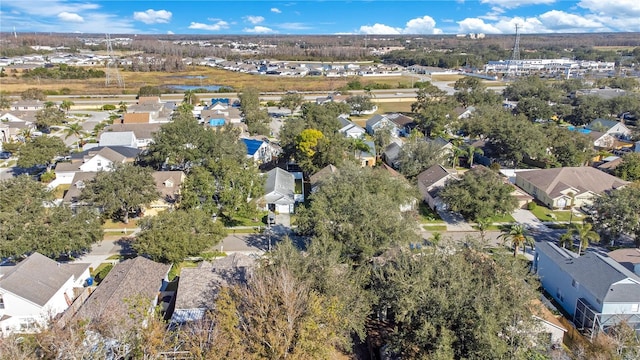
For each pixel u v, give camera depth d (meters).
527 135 75.94
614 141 92.44
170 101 147.12
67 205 48.31
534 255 45.09
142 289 36.22
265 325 26.47
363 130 99.31
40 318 32.59
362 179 50.75
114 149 76.94
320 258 33.34
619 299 34.31
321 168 70.69
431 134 99.44
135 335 25.73
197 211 46.22
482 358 26.64
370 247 37.03
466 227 56.28
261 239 52.47
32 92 140.12
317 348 26.42
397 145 82.31
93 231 45.62
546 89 141.00
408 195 54.16
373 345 33.22
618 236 49.16
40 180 70.25
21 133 96.50
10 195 45.22
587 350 29.62
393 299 30.91
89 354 24.55
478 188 53.66
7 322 34.03
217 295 31.62
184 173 67.31
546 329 32.09
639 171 68.62
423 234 54.06
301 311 27.23
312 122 81.31
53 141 74.19
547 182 65.19
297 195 63.72
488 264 32.22
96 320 28.00
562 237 46.69
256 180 57.91
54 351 24.38
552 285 41.59
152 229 42.44
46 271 38.00
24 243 40.88
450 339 27.06
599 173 66.38
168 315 36.94
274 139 99.00
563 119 117.56
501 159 80.31
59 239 42.28
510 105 139.12
